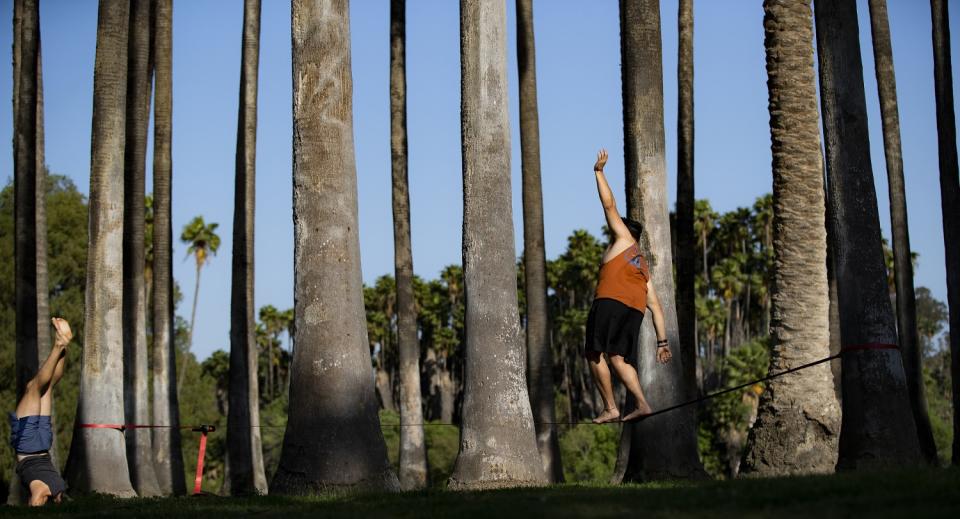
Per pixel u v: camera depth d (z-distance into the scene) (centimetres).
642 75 2261
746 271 8031
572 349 8700
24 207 2789
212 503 1568
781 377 2012
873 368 1803
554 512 1071
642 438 2177
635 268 1314
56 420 4972
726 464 6219
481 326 1922
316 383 1733
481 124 1959
